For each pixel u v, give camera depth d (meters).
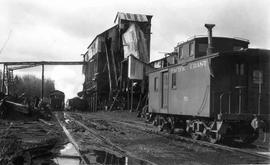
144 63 48.91
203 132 16.27
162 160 10.88
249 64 16.20
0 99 29.39
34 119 29.72
